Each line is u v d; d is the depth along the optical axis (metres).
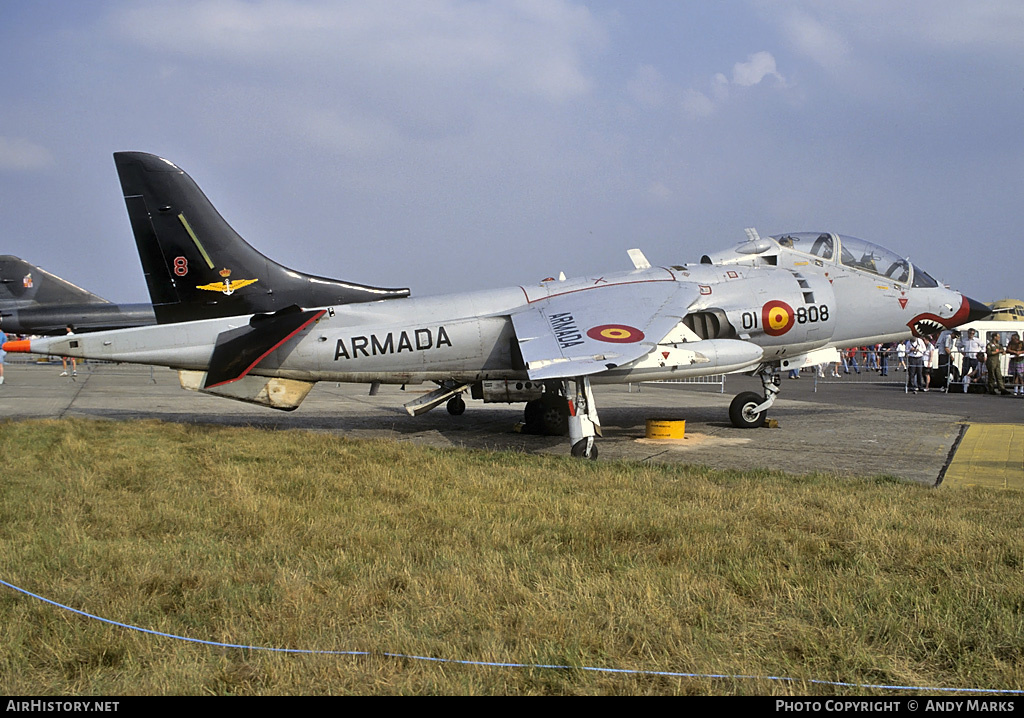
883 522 13.72
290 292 27.67
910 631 8.85
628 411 38.75
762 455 24.41
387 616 9.36
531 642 8.58
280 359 26.31
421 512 14.34
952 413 37.75
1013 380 54.19
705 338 29.00
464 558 11.46
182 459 19.94
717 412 38.22
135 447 21.59
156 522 13.53
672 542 12.30
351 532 12.80
